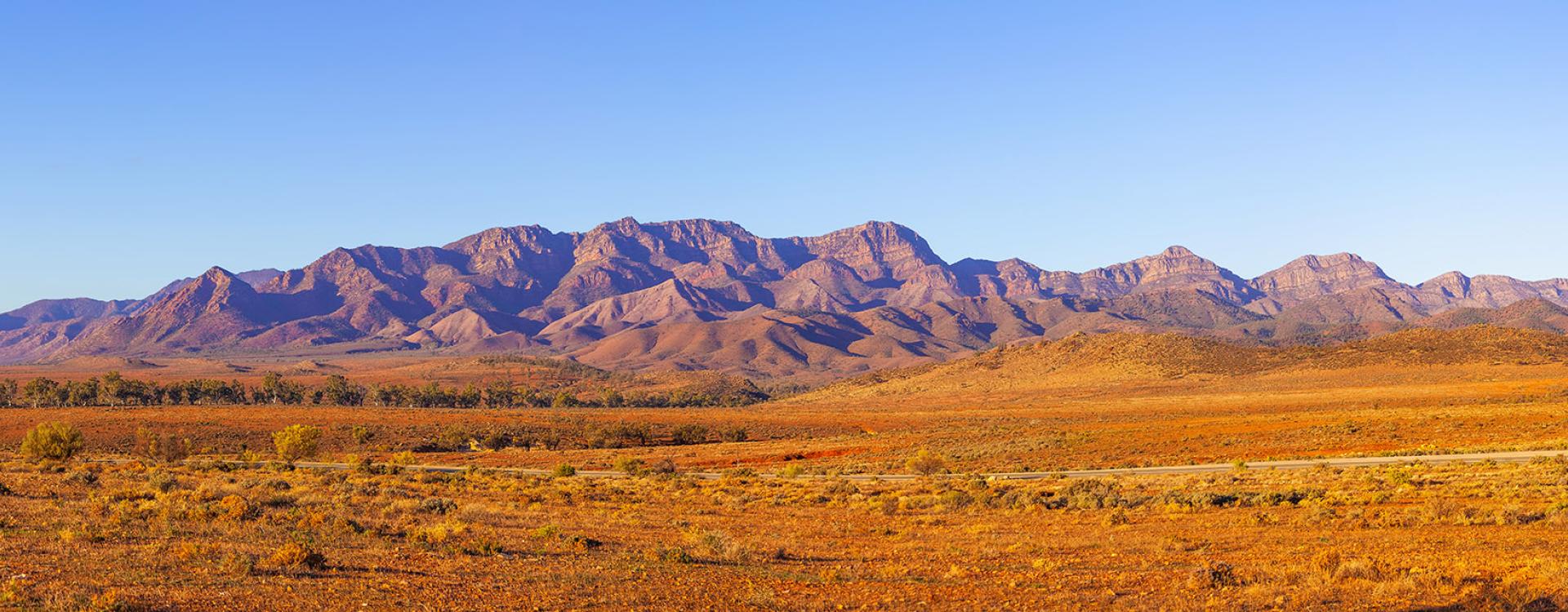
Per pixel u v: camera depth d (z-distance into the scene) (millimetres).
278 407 199375
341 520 29156
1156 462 75438
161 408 185500
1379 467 58250
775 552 26656
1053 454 86125
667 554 24875
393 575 21297
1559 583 19000
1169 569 23297
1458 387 167375
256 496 39500
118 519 28219
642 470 77250
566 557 25203
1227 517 35688
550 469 86750
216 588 18938
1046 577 22344
